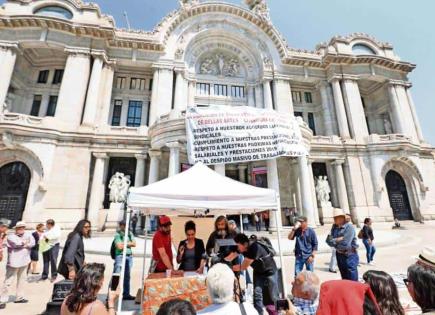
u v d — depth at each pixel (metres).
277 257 13.66
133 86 33.50
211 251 7.73
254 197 6.88
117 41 30.80
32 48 29.08
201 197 6.58
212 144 18.81
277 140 19.34
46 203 23.20
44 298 8.13
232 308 3.09
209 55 37.03
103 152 26.36
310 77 36.22
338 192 30.81
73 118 26.39
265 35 36.72
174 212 10.62
